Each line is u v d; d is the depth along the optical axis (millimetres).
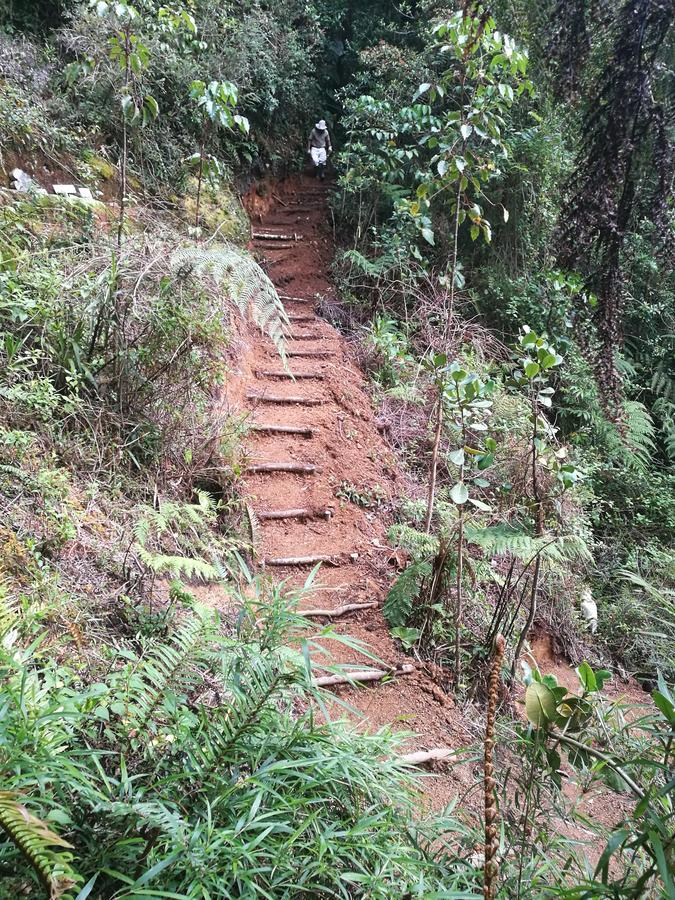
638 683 4305
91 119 5492
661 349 7160
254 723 1705
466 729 3025
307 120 10211
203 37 7160
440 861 1803
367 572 3938
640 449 6324
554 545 3041
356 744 2049
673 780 1331
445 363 3279
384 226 7703
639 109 2609
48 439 2945
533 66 5555
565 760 2762
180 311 3416
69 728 1550
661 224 2838
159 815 1336
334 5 10570
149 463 3408
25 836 926
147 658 2090
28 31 5949
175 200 6262
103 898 1312
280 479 4363
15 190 4234
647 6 2479
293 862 1522
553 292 5785
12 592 2139
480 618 3746
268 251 8031
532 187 6992
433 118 6582
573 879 1922
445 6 7793
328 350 6090
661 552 5422
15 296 3113
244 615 2045
